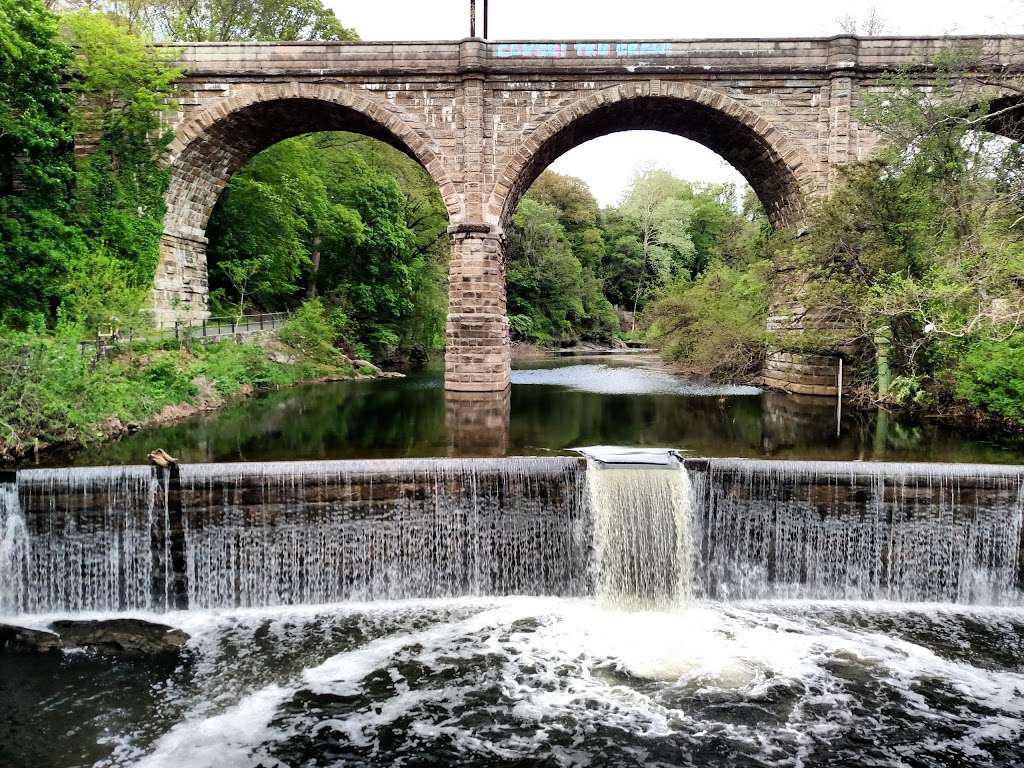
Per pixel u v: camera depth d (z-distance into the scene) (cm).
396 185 4306
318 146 4256
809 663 1066
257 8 3966
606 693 985
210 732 895
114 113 2561
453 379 2681
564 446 1669
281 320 3694
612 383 3259
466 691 988
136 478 1247
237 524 1270
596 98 2589
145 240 2642
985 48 2417
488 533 1331
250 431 1870
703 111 2669
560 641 1127
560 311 6344
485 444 1694
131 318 2200
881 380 2338
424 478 1315
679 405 2447
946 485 1316
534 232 6175
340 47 2600
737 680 1016
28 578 1235
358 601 1302
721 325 3116
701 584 1347
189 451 1596
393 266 4197
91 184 2520
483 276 2619
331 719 925
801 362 2738
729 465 1331
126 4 3581
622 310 7450
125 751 858
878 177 2173
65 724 906
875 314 2134
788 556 1342
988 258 1803
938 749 877
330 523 1293
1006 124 2547
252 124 2816
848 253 2208
